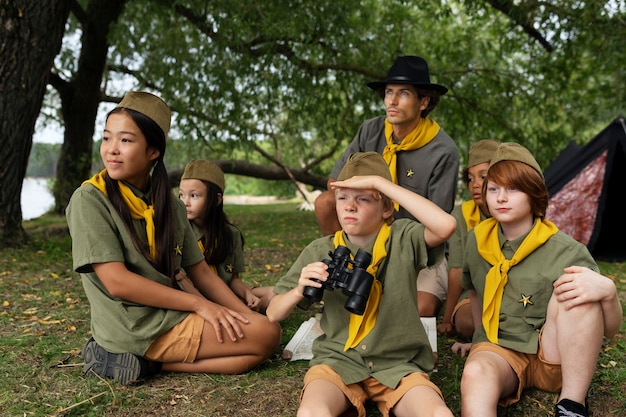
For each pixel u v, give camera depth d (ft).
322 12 30.76
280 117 44.21
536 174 8.72
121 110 9.29
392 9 36.88
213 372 9.82
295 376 9.77
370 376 8.14
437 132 13.28
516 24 31.91
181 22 33.83
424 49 38.91
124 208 9.39
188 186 12.04
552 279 8.64
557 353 8.30
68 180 38.42
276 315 8.71
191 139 36.32
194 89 31.78
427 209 8.09
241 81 32.78
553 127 45.57
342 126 38.91
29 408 8.51
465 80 38.65
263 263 20.30
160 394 9.02
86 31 35.14
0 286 16.14
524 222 8.97
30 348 11.02
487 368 7.90
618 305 7.92
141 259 9.41
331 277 8.00
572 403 7.75
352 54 35.63
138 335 9.25
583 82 38.40
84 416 8.34
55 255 21.11
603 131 21.97
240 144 34.76
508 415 8.39
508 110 39.75
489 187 9.02
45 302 14.51
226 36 28.35
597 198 21.71
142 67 38.09
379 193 8.48
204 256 11.98
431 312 12.64
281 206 58.29
